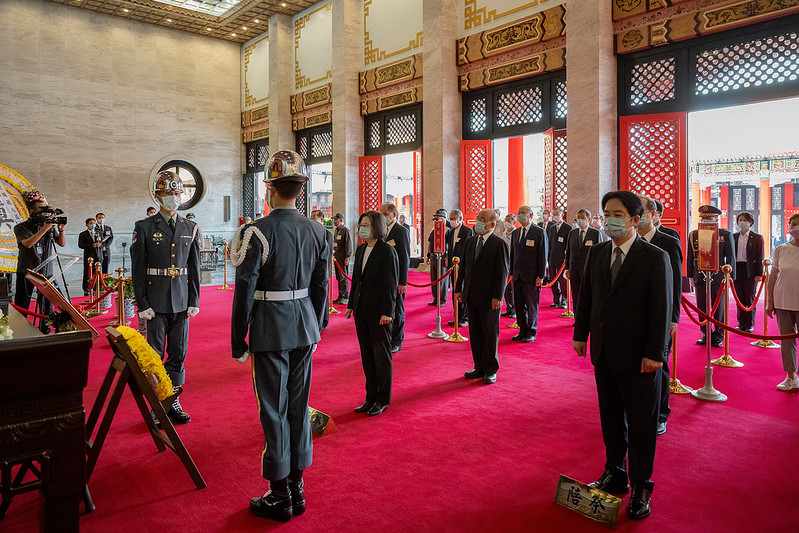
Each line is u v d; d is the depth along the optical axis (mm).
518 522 2719
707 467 3297
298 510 2801
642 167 9602
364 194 15148
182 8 17047
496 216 5141
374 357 4316
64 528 2074
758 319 7766
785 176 17516
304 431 2895
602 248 2961
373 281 4285
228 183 20078
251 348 2770
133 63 17875
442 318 8648
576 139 9867
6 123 15680
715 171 18516
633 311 2754
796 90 8023
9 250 7914
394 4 13977
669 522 2691
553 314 8797
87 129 17047
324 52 16312
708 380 4598
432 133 12484
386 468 3340
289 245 2855
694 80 9078
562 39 10531
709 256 4934
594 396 4695
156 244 4160
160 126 18453
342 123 15047
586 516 2756
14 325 3203
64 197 16656
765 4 8086
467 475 3238
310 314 2963
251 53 19656
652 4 9219
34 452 1990
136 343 3098
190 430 4016
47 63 16312
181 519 2766
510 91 11773
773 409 4316
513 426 4012
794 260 4672
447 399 4648
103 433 2893
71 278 15383
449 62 12336
